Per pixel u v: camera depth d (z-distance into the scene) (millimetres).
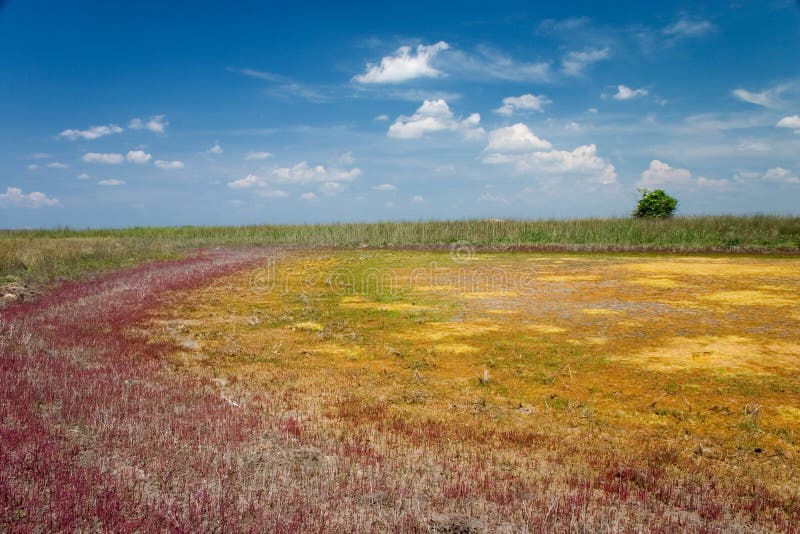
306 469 5371
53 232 37625
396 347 10430
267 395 7793
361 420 6938
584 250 27906
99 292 15320
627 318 12289
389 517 4484
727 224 28719
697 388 8141
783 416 7180
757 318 12023
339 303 14648
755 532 4668
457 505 4840
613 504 5035
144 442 5602
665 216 33906
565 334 11102
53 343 9531
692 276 17859
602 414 7328
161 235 36938
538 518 4629
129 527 4020
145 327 11633
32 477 4652
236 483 4918
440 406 7578
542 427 6914
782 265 20406
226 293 16156
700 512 4969
